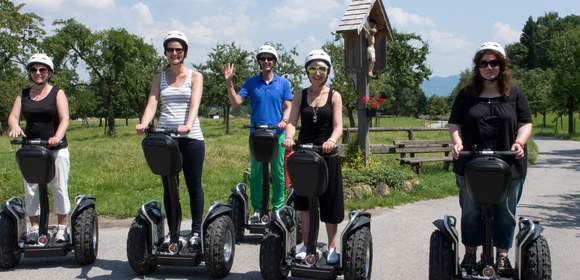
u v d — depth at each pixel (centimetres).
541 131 5375
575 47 3809
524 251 416
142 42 5475
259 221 666
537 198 1061
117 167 1320
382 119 7488
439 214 845
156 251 509
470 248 444
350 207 876
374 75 1088
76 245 542
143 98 5197
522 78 6181
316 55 463
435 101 8688
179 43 512
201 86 530
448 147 1371
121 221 785
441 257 415
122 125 6919
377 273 538
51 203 860
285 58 3241
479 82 428
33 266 552
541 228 422
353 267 452
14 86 4800
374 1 1023
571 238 711
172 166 478
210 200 916
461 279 420
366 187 955
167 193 525
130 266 514
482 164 382
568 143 3509
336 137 458
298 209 477
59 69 5375
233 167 1386
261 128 604
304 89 483
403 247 641
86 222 545
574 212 902
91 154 1655
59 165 557
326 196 468
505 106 419
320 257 477
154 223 509
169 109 527
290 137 469
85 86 5628
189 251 511
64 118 553
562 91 4278
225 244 518
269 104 671
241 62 3694
